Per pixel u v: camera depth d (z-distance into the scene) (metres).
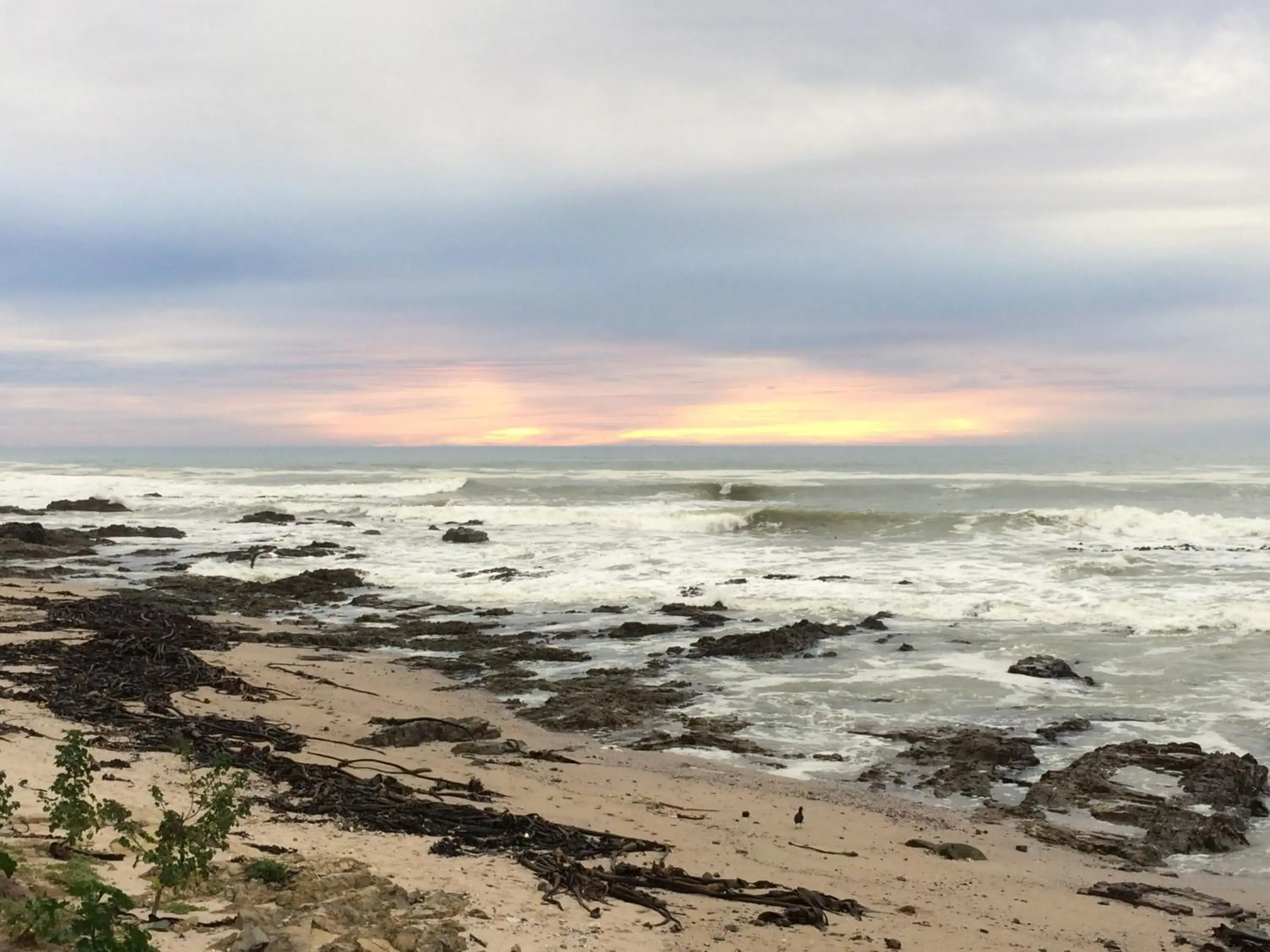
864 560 28.69
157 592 25.05
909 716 15.09
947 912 8.45
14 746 10.40
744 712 15.41
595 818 10.35
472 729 13.85
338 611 23.45
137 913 6.02
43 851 6.86
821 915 7.85
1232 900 9.34
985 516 34.97
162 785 9.59
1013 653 18.44
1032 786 12.41
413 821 9.35
